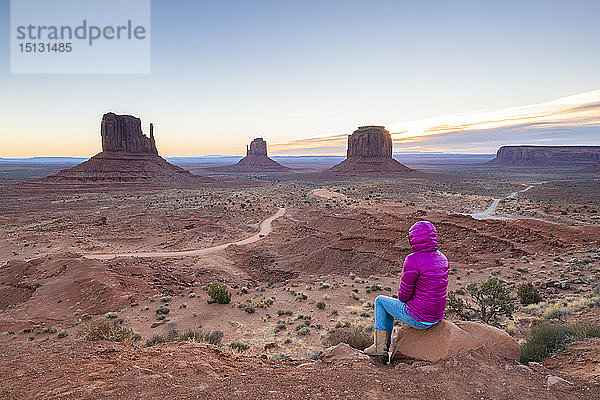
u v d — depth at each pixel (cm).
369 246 4503
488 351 471
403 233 4500
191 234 7106
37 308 2667
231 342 1539
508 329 1193
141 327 1953
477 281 2495
